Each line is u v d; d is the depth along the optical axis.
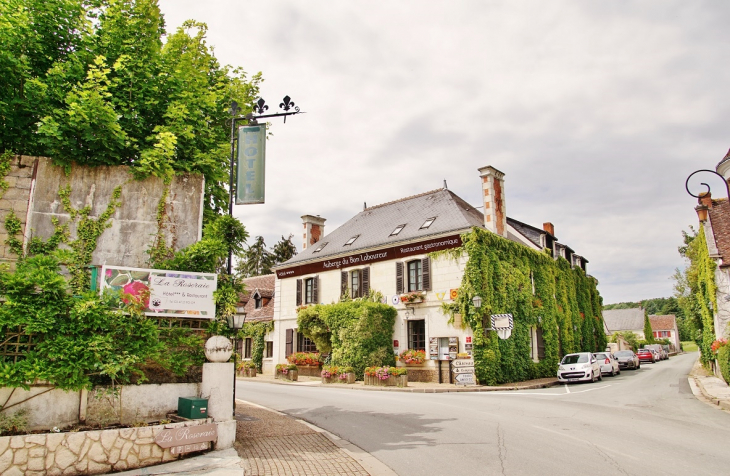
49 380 6.92
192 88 10.82
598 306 36.84
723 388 16.48
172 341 8.28
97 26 10.38
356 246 26.14
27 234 8.17
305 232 31.64
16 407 6.75
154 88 9.85
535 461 7.07
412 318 22.69
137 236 8.84
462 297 20.86
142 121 9.54
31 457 6.07
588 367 22.06
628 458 7.17
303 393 17.70
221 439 7.68
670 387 18.45
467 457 7.40
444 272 21.84
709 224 20.06
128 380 7.56
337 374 22.39
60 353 7.00
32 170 8.39
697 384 19.06
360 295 25.12
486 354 20.00
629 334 60.66
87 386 7.12
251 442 8.45
